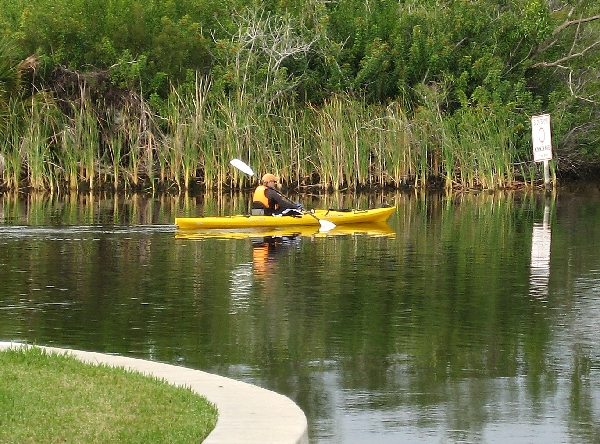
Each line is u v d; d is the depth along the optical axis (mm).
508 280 20359
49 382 11148
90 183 40031
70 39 42688
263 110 42344
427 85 46062
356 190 41156
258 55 44375
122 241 25781
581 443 10859
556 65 47312
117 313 16938
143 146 41156
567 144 46500
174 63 43438
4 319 16438
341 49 45938
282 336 15398
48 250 24062
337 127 41219
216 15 46062
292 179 41844
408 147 42625
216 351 14445
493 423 11469
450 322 16453
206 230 28141
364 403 12148
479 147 42375
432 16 47750
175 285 19547
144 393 10938
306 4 46719
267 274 20891
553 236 27469
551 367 13781
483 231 28594
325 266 21969
